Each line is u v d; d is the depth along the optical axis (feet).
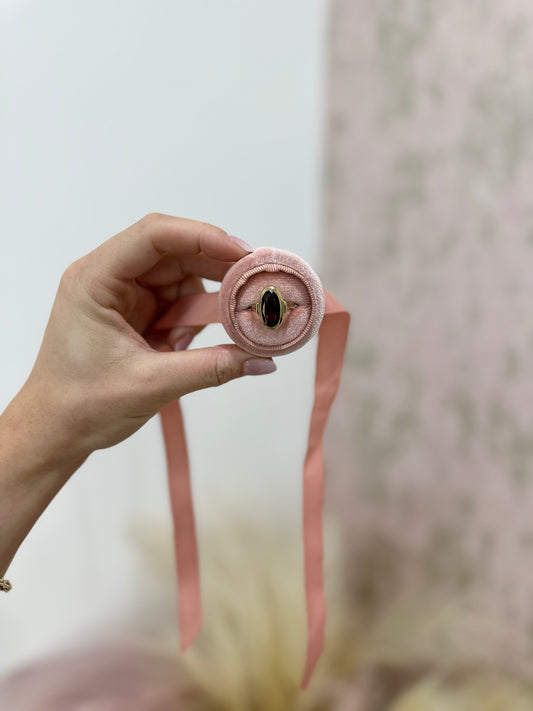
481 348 1.86
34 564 1.89
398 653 1.99
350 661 2.01
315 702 1.88
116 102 1.84
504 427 1.84
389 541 2.13
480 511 1.93
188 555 1.34
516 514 1.85
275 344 1.09
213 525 2.05
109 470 1.96
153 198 1.92
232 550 2.02
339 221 2.09
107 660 1.89
